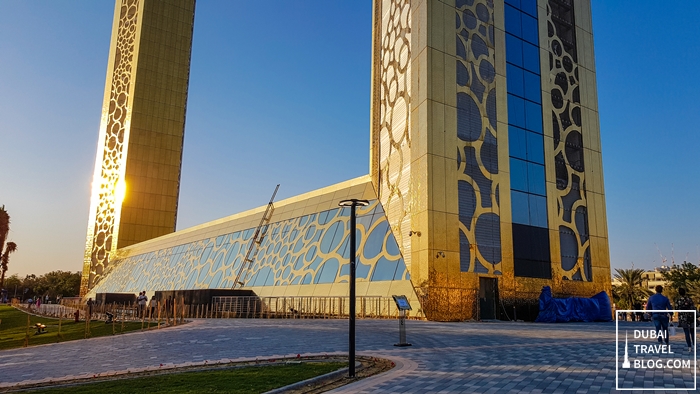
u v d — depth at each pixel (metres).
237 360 13.60
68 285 135.88
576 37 42.56
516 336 18.55
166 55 93.94
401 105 36.56
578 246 37.81
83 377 12.31
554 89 39.78
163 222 88.38
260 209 53.12
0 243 79.06
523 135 36.78
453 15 35.31
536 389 8.80
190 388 9.65
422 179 31.97
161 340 19.66
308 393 9.26
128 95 91.12
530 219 35.50
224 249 53.34
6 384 11.77
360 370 11.53
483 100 35.19
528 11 39.78
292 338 18.69
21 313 57.16
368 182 40.25
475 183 33.38
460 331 20.75
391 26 40.28
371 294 32.59
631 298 68.06
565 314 32.28
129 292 68.56
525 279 33.97
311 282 37.50
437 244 30.70
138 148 88.50
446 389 8.98
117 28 98.88
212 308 38.88
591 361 11.95
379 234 35.53
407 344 15.62
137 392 9.50
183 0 97.50
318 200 44.75
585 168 39.94
